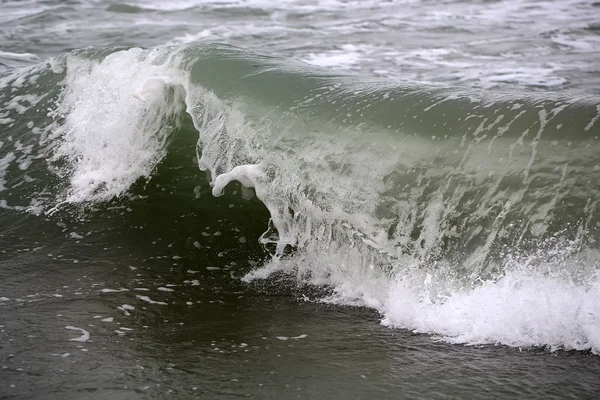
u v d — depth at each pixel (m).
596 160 5.71
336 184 6.57
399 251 6.07
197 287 6.21
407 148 6.41
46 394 4.49
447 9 18.12
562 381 4.61
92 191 8.07
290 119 7.17
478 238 5.80
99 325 5.46
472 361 4.90
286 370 4.81
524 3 18.58
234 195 7.73
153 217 7.54
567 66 12.61
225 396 4.50
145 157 8.30
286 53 13.91
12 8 18.20
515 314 5.28
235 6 18.41
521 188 5.82
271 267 6.54
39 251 6.95
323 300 5.96
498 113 6.37
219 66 8.09
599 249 5.39
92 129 8.66
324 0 19.34
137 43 14.73
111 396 4.48
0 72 11.54
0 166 8.62
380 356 5.00
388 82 7.59
